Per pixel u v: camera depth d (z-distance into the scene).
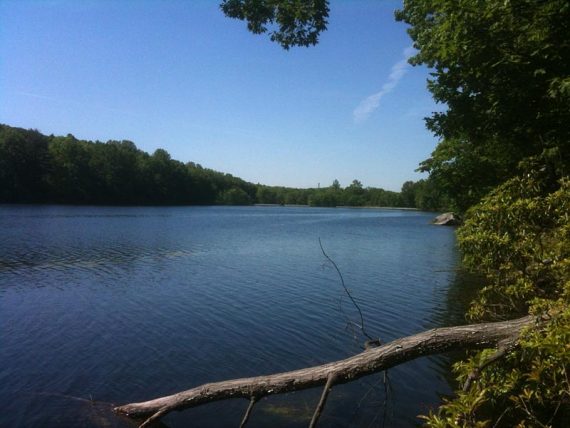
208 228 50.31
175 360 10.01
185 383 8.84
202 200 145.00
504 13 8.38
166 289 17.31
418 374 9.05
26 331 11.91
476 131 10.23
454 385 8.55
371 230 53.62
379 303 15.46
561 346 3.38
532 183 5.65
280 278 19.98
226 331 12.12
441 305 15.20
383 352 5.57
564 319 3.86
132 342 11.16
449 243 37.66
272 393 5.88
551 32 8.10
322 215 101.38
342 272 21.91
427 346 5.44
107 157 108.81
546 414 5.46
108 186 106.12
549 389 4.22
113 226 47.53
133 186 112.88
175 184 128.88
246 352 10.55
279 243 35.91
